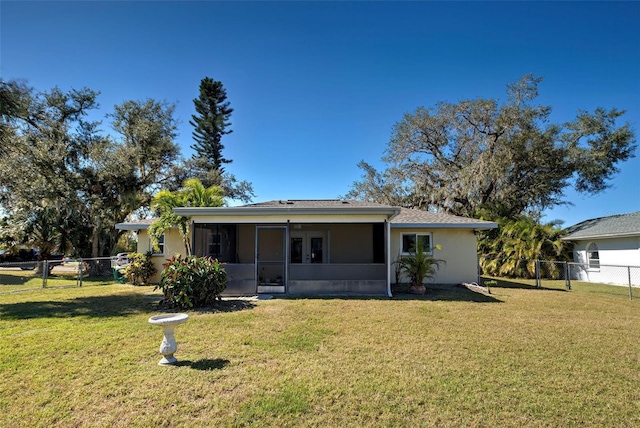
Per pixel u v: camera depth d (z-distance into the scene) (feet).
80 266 45.37
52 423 10.50
